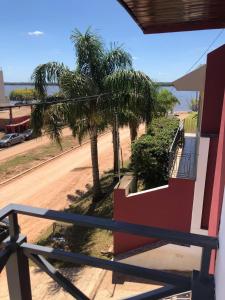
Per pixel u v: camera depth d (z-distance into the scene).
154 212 9.34
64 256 2.54
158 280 2.32
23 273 2.74
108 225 2.30
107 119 13.73
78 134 14.02
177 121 15.32
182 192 8.98
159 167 10.39
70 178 22.00
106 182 18.45
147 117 14.21
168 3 3.78
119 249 9.88
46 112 12.41
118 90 13.27
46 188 20.44
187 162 10.34
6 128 37.50
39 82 12.70
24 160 27.61
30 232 13.78
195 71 8.80
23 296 2.76
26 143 34.97
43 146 32.91
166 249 9.12
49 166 25.66
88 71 13.82
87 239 11.85
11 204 2.62
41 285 9.02
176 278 2.28
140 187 11.26
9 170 24.88
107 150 29.56
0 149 32.47
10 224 2.61
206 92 7.70
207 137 7.95
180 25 4.91
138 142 10.79
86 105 13.01
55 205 17.44
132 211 9.50
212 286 2.11
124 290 8.24
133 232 2.23
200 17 4.57
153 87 13.69
